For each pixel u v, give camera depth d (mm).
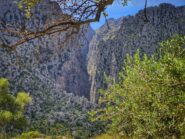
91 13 3928
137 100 12078
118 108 13836
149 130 11758
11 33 3615
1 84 62500
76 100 169750
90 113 14828
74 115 145000
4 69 144875
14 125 63438
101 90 14828
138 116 12109
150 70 11203
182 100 9867
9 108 63562
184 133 10812
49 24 3771
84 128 118625
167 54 10711
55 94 169125
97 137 20891
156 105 10672
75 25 3863
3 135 37750
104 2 3852
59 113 143125
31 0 3699
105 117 14531
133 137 13883
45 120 127938
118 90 13680
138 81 11750
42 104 150875
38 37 3730
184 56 11078
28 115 134750
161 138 11617
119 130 14500
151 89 10852
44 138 34250
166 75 10141
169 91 10102
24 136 37188
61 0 3850
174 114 10250
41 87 164500
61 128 115188
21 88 150000
